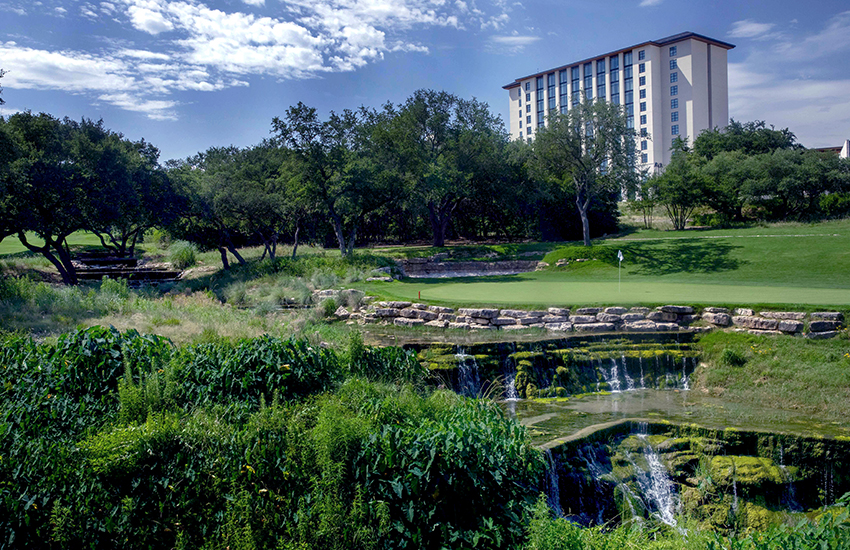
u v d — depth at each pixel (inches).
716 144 2522.1
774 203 1921.8
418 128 1659.7
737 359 620.4
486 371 609.3
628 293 853.8
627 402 562.9
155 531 263.4
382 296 882.8
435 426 317.4
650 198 1948.8
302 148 1360.7
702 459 444.5
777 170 1892.2
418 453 292.2
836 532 234.5
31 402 323.0
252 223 1471.5
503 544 283.9
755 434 450.6
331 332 689.0
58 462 276.1
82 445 280.2
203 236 1517.0
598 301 776.3
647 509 411.8
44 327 534.6
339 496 275.1
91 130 1339.8
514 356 619.5
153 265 1726.1
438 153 1694.1
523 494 309.0
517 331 737.0
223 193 1357.0
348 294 913.5
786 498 423.8
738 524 405.7
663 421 475.2
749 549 268.4
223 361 378.9
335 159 1363.2
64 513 257.3
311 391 385.1
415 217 1995.6
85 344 363.6
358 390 378.3
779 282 962.7
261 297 992.9
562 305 769.6
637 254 1325.0
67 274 1214.3
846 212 1755.7
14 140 1051.3
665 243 1387.8
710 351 650.8
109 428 309.0
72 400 332.8
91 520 260.1
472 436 306.3
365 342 668.7
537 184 1764.3
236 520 263.7
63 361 349.7
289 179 1464.1
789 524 397.4
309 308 888.3
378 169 1403.8
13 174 1042.1
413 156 1520.7
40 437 297.7
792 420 494.0
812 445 435.8
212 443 293.3
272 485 285.6
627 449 450.6
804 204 1914.4
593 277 1213.7
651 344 665.6
